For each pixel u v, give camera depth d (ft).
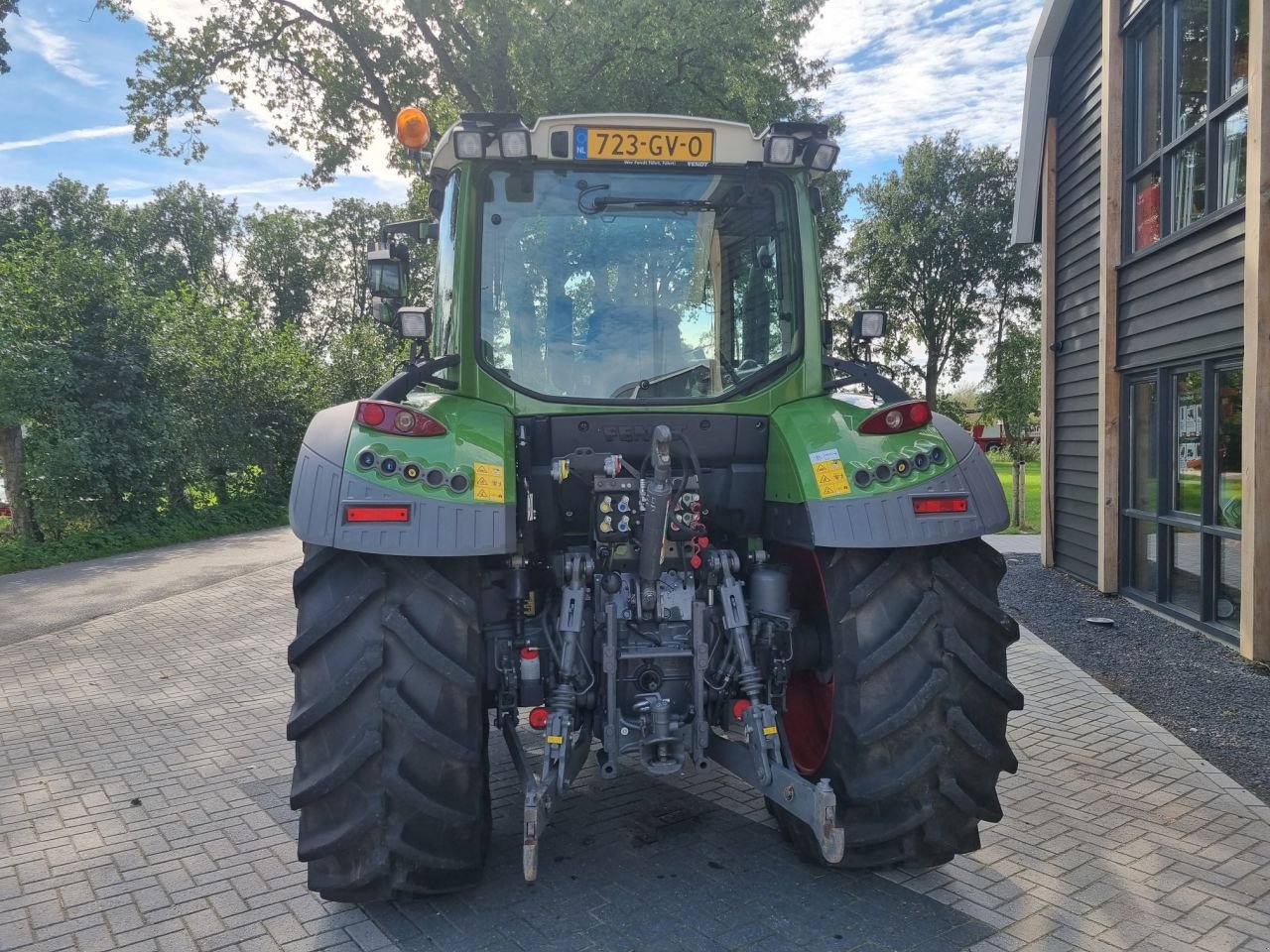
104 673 21.95
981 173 122.62
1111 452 28.25
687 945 9.49
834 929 9.77
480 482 9.40
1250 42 19.44
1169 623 24.41
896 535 9.63
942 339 130.82
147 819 13.15
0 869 11.66
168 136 58.85
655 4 47.34
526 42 49.52
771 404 11.28
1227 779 13.71
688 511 10.46
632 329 11.11
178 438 52.03
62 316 48.14
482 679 10.14
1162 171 24.93
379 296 14.03
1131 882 10.72
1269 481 19.52
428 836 9.26
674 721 10.02
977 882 10.75
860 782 9.66
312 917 10.25
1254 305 19.43
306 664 9.31
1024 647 22.04
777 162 10.85
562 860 11.50
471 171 10.92
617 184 11.14
